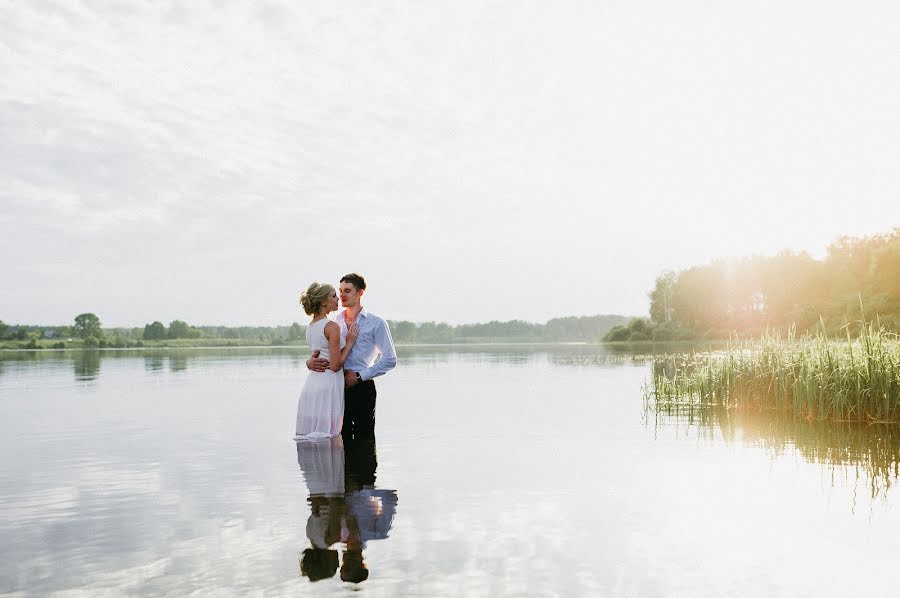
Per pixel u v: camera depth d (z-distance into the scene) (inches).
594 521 142.3
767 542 127.0
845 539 128.6
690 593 102.2
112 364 964.6
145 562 117.6
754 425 297.1
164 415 349.1
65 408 382.6
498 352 1572.3
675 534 132.5
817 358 348.5
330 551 123.1
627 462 210.7
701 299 2982.3
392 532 135.1
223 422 320.8
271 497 166.9
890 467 197.8
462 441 257.8
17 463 217.8
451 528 137.6
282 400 426.6
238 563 117.0
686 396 430.3
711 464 205.5
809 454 220.8
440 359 1104.2
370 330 286.8
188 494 171.5
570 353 1374.3
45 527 141.3
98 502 163.6
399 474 195.2
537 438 263.7
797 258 2524.6
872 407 308.5
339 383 274.1
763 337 396.2
